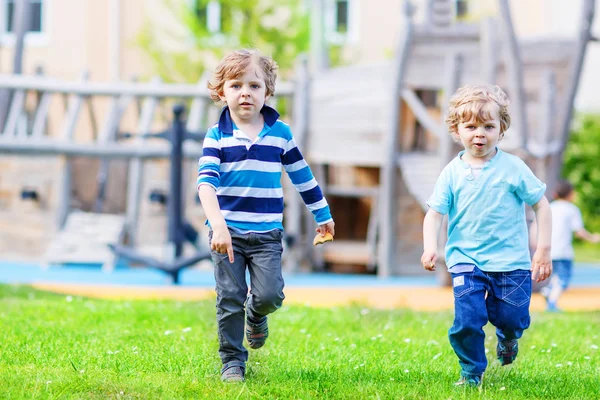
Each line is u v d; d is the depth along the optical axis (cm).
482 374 869
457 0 3975
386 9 3962
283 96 2467
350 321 1363
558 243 1834
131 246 2589
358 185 2659
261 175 862
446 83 2150
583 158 3888
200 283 2225
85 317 1305
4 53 3862
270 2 3759
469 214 862
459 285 852
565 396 830
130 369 893
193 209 2553
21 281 2189
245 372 884
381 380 880
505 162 873
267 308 852
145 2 3788
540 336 1266
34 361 927
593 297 2105
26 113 3072
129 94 2586
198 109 2545
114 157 2592
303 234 2544
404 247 2412
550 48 2183
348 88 2402
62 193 2652
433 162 2242
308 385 830
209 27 3888
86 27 3759
